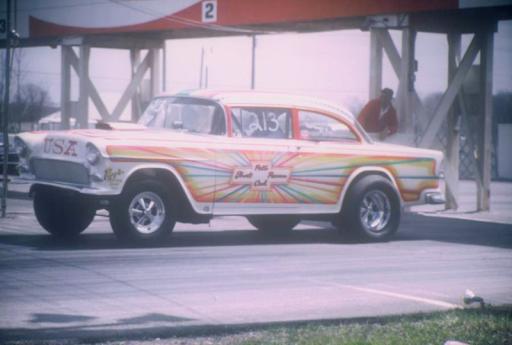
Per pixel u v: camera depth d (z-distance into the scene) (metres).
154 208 11.16
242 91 12.12
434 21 19.22
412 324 6.72
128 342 6.05
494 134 39.94
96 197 10.71
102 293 7.96
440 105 19.14
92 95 24.84
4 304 7.37
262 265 10.02
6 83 14.80
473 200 24.69
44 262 9.65
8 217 14.88
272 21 19.50
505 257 11.27
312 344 5.94
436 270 10.02
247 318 7.07
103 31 23.59
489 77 19.56
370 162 12.59
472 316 7.03
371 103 17.42
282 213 11.92
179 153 11.10
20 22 25.53
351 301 7.95
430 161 13.20
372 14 17.62
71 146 10.90
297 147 11.98
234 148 11.48
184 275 9.10
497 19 19.23
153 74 25.64
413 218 17.73
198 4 21.20
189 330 6.43
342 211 12.47
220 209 11.45
